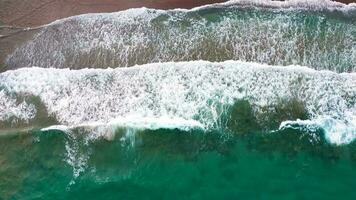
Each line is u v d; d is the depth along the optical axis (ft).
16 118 59.06
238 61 59.31
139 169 55.72
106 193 54.90
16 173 56.18
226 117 56.75
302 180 53.78
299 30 61.21
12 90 60.70
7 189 55.52
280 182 53.83
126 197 54.60
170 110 57.62
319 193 53.01
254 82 57.82
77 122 58.03
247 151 55.42
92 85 59.82
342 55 59.57
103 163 56.18
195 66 59.21
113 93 59.11
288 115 56.24
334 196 52.80
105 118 57.88
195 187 54.39
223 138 56.13
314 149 54.90
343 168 54.08
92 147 56.70
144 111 57.88
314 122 55.67
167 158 55.88
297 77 57.77
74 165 56.18
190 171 55.16
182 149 56.08
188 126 56.75
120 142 56.65
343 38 60.54
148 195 54.44
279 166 54.54
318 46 60.18
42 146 57.06
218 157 55.47
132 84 59.31
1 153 57.11
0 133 57.98
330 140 55.06
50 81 60.75
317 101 56.54
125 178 55.47
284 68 58.34
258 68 58.49
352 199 52.47
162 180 55.01
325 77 57.62
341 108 56.18
